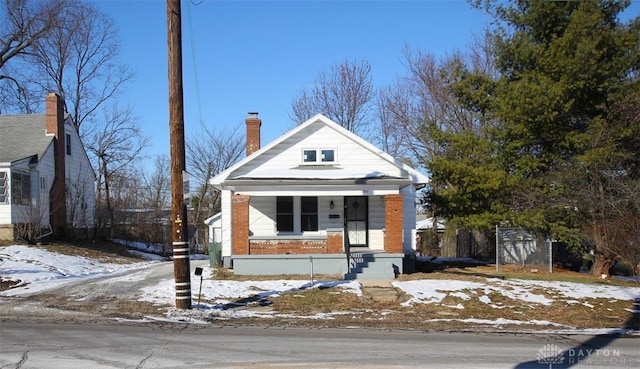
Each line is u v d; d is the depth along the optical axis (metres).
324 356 9.38
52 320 12.48
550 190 22.52
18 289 16.98
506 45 24.06
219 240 29.83
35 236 27.06
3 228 27.08
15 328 11.38
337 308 15.17
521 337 12.03
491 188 22.61
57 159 31.36
